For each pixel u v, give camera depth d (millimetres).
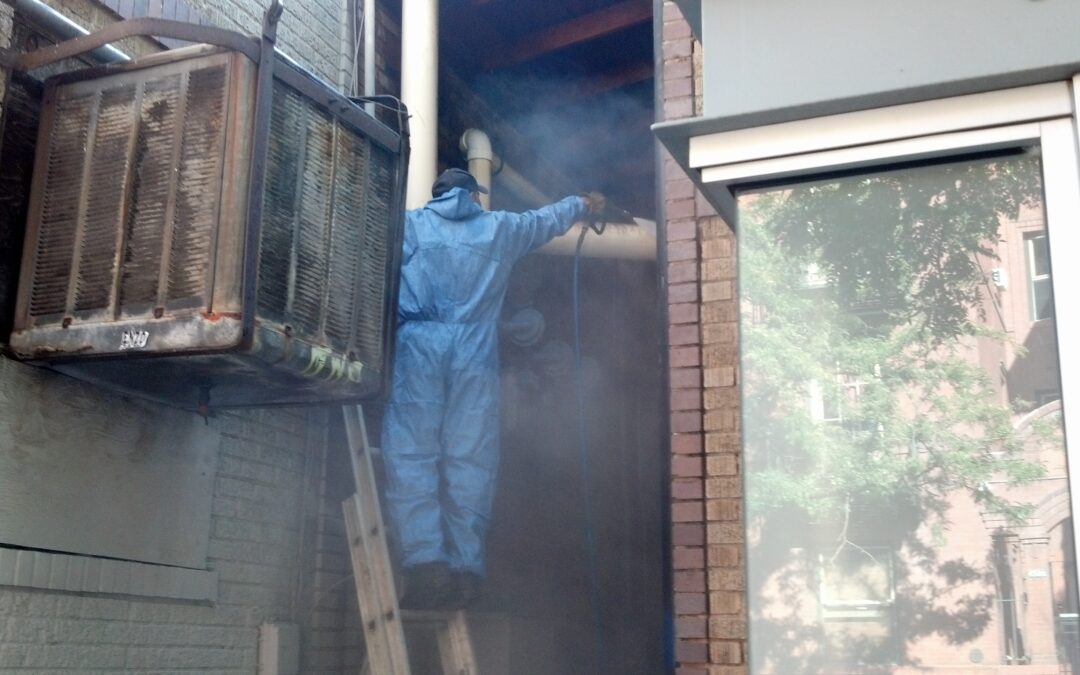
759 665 3154
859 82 3334
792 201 3422
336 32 6004
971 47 3256
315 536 5293
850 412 3264
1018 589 3010
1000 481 3096
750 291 3402
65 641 3938
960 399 3182
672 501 4453
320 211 4145
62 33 4215
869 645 3094
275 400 4465
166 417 4488
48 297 3887
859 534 3176
